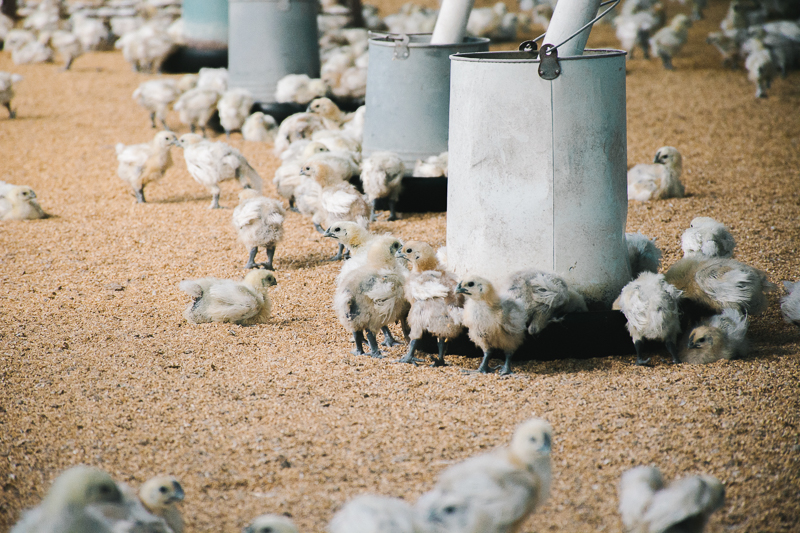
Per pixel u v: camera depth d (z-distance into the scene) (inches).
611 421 213.9
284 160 489.1
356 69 689.6
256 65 657.6
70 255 380.8
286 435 210.8
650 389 233.3
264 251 388.2
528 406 224.5
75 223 433.4
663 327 243.3
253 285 298.7
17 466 197.3
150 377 247.3
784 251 366.0
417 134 448.8
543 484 159.8
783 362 251.3
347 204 366.0
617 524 170.4
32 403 229.9
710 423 211.9
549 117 246.7
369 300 252.4
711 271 260.8
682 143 604.4
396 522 136.1
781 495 179.8
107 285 340.5
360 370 252.5
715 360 252.8
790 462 192.4
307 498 182.5
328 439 208.5
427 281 243.6
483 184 258.2
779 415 215.0
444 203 449.4
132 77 900.6
